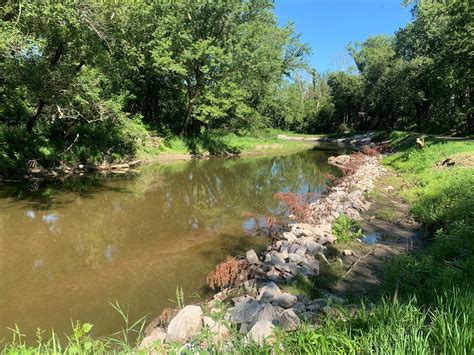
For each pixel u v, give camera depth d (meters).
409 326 3.75
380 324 3.73
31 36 12.55
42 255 9.13
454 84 29.62
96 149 22.83
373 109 58.91
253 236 10.49
